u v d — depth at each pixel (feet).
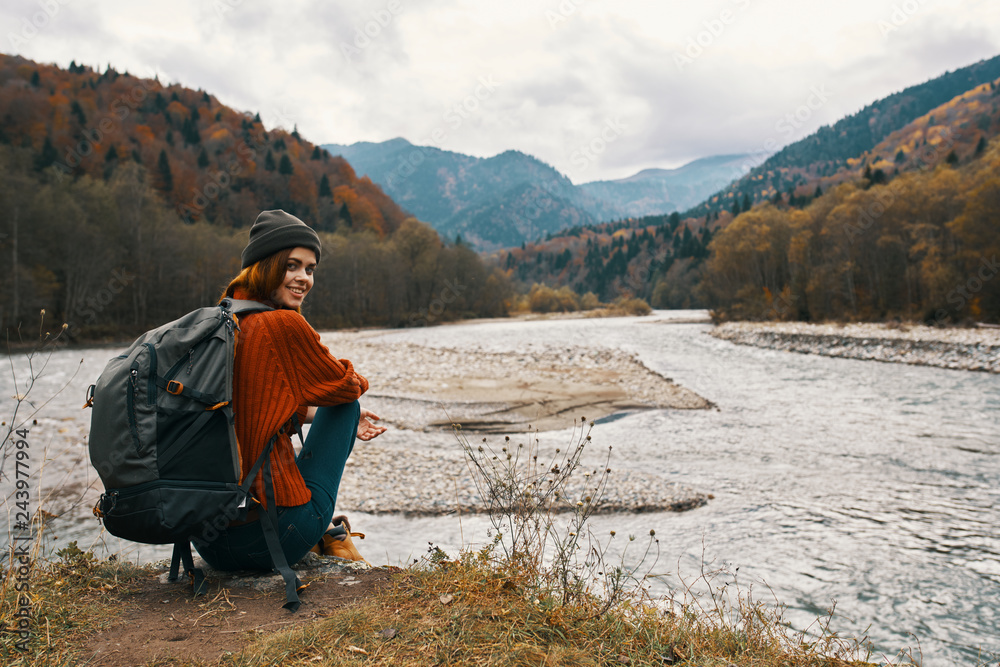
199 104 391.24
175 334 6.57
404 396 50.90
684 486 25.82
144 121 322.34
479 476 27.40
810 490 25.88
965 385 61.11
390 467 29.17
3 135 221.87
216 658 6.00
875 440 36.37
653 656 6.93
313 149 400.26
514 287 354.33
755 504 23.77
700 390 58.39
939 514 22.48
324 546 10.03
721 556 18.07
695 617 8.71
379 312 229.66
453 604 7.49
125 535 6.57
